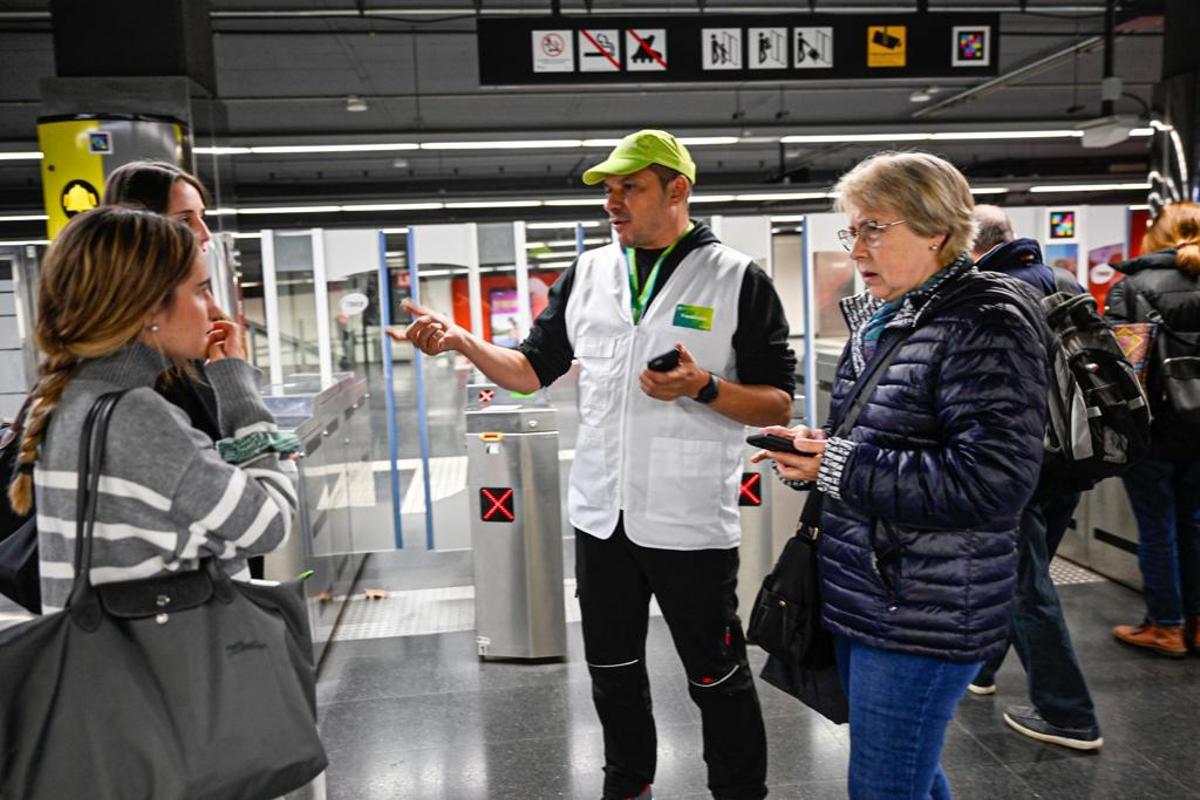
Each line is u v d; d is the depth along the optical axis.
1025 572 2.71
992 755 2.73
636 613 2.29
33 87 10.27
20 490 1.39
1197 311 3.09
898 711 1.56
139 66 4.00
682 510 2.16
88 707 1.21
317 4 7.82
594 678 2.33
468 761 2.83
